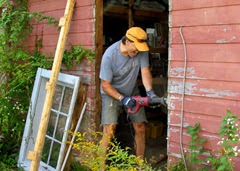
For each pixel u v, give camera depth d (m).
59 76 3.55
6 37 4.30
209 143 2.57
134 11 4.24
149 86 2.99
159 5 4.60
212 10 2.43
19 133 4.05
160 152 3.90
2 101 4.11
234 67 2.37
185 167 2.69
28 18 4.17
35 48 4.24
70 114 3.31
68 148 3.34
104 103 3.19
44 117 3.14
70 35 3.68
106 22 4.69
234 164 2.45
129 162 2.38
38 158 3.09
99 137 3.52
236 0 2.31
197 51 2.55
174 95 2.74
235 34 2.34
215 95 2.49
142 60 3.09
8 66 4.18
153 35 4.60
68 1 3.40
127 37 2.83
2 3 4.23
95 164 2.52
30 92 4.17
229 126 2.32
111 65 3.01
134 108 2.93
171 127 2.79
